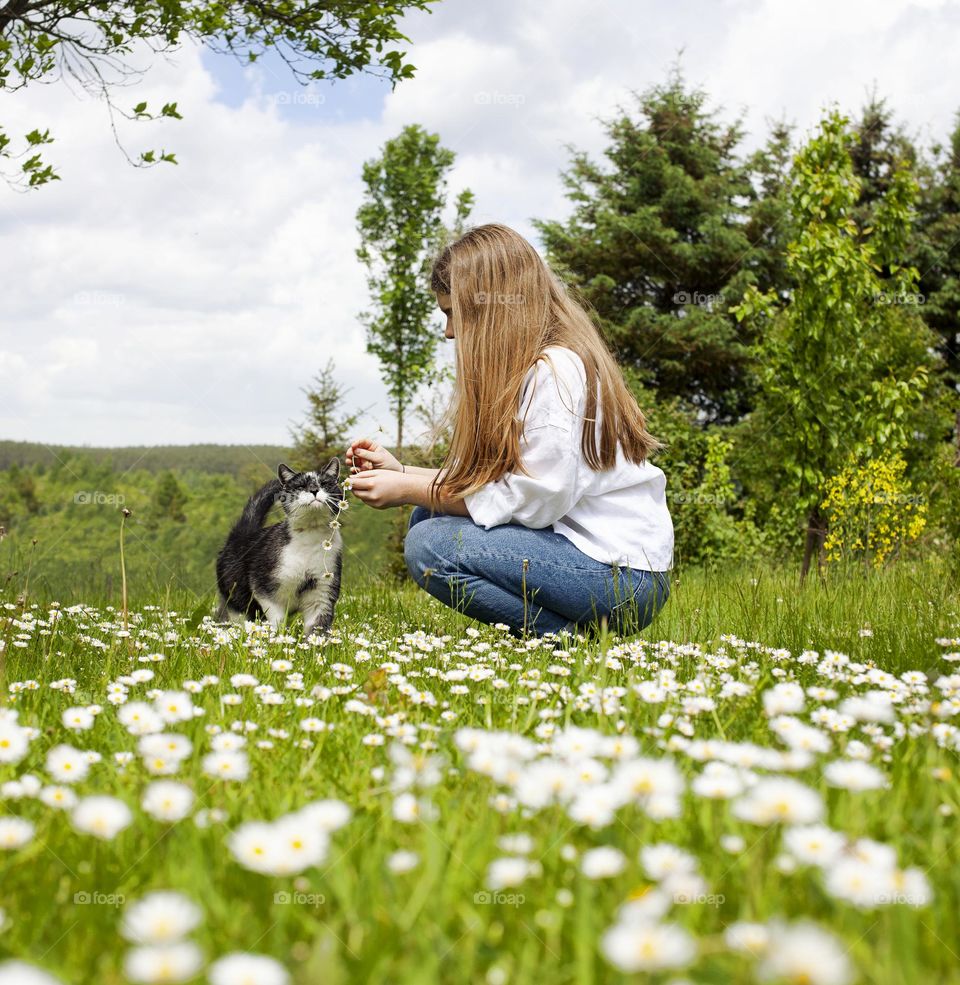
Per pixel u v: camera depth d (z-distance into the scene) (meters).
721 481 11.11
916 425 11.15
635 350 18.20
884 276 17.62
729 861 1.27
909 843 1.35
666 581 3.38
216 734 1.85
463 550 3.24
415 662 2.89
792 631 3.40
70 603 4.89
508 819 1.40
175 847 1.27
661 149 18.73
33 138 3.64
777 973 0.84
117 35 4.07
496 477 3.18
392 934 1.03
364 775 1.61
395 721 1.90
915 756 1.72
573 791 1.36
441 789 1.53
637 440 3.29
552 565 3.16
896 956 0.98
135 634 3.27
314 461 12.84
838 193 7.68
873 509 8.01
